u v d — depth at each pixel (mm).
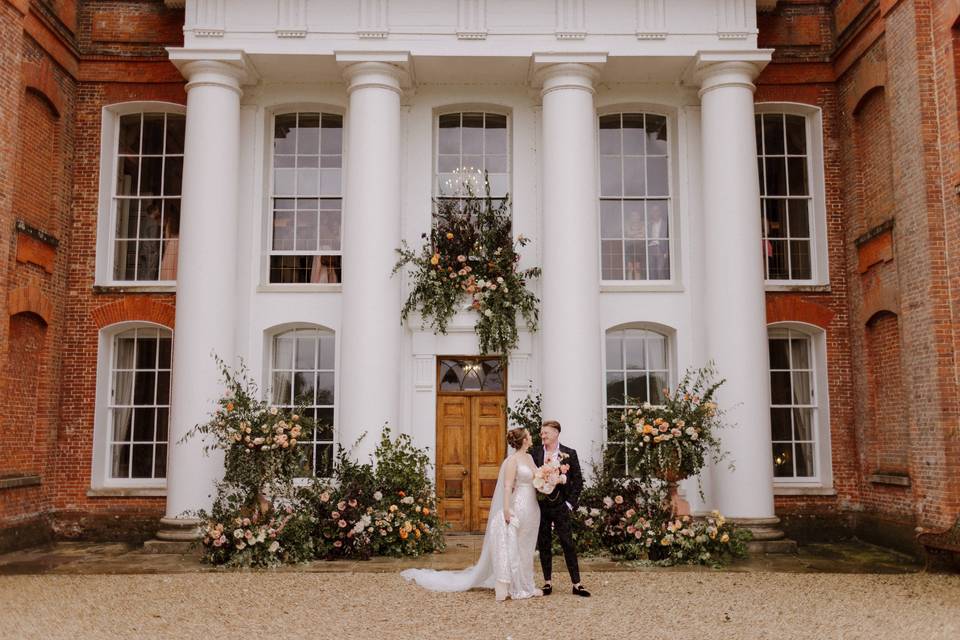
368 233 13938
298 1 14273
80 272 15305
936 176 12344
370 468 12891
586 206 14047
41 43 14289
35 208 14383
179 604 9469
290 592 10102
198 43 14148
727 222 13977
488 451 14797
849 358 15227
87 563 12297
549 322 13867
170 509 13406
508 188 15578
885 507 14008
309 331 15312
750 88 14352
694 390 13000
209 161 13953
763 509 13359
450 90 15547
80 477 14867
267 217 15469
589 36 14367
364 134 14117
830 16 15852
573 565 9844
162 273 15688
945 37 12203
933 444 12141
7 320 12664
